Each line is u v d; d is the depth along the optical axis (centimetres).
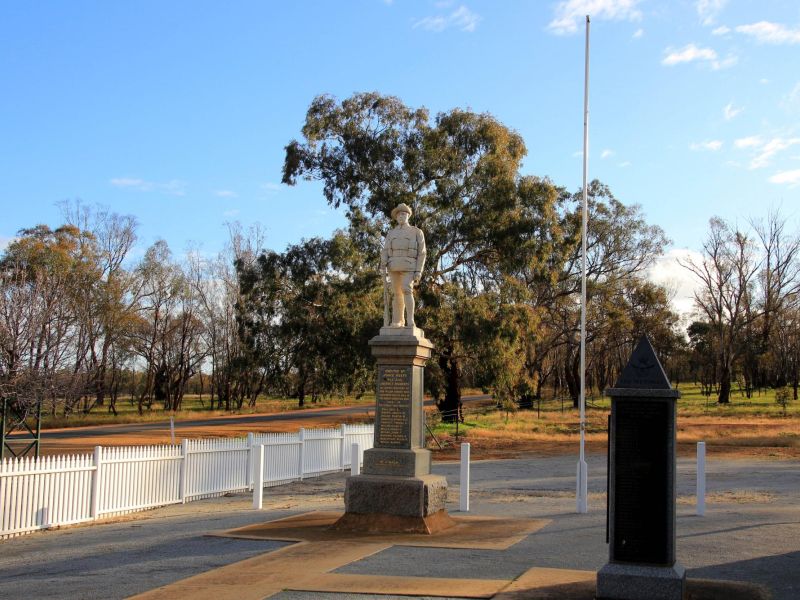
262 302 4544
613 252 6756
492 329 4038
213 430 4519
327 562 1030
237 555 1105
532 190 4341
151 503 1791
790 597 845
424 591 859
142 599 858
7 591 938
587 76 1892
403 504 1279
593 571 967
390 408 1348
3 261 5403
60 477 1527
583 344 1672
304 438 2489
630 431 796
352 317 4144
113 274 6631
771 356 7869
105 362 6519
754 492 1967
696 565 1020
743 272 7469
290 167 4431
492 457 3266
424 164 4250
